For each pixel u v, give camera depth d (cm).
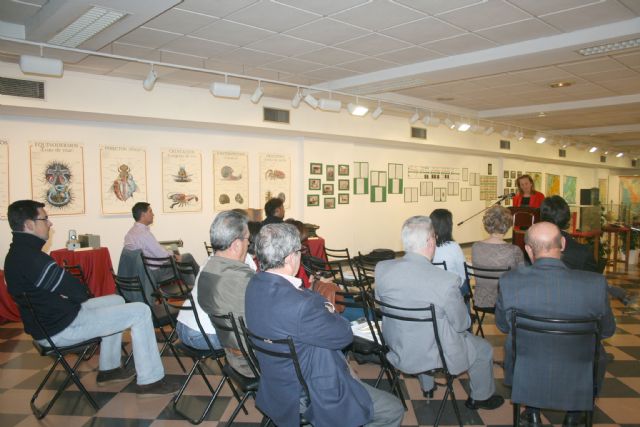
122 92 538
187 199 654
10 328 440
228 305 209
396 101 695
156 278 423
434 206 1046
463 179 1118
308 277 358
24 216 256
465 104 778
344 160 842
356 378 189
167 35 416
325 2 342
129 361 341
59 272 254
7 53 428
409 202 987
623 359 352
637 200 1614
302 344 159
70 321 258
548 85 623
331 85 615
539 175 1373
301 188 782
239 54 481
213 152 679
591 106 732
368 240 903
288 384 163
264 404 173
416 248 218
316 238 636
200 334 250
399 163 961
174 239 642
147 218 441
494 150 1078
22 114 511
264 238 173
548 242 194
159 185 627
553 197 296
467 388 297
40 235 263
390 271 221
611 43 414
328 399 159
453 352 212
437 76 535
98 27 360
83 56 440
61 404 277
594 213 642
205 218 673
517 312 191
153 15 336
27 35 390
